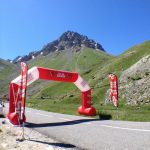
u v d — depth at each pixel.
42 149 12.88
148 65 56.12
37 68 26.67
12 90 24.02
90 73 100.44
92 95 59.91
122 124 21.39
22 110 17.05
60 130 19.44
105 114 29.23
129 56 85.25
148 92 42.88
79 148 13.13
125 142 13.95
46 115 33.09
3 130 19.22
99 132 17.67
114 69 80.12
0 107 30.45
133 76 55.19
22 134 17.20
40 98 104.25
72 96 69.44
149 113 29.80
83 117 29.62
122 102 44.47
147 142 13.68
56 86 113.56
